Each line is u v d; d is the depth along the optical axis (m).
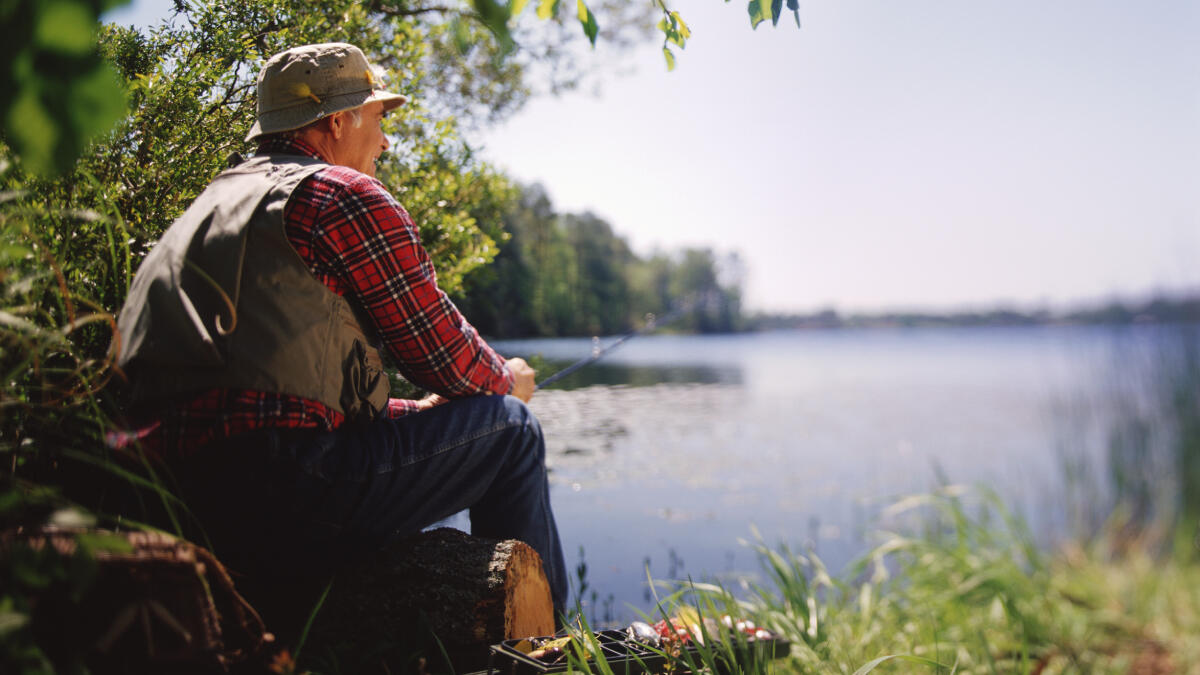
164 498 1.12
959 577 3.84
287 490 1.32
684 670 1.48
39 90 0.68
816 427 9.58
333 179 1.40
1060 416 6.74
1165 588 4.07
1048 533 4.92
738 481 5.82
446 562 1.48
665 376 16.53
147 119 1.67
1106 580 4.22
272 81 1.56
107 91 0.70
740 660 1.63
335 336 1.38
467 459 1.56
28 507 1.00
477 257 2.58
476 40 3.00
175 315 1.25
